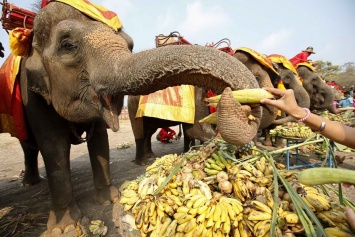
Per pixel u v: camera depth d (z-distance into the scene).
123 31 2.83
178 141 9.72
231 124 1.40
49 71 2.60
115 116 2.44
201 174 1.92
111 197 3.71
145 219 1.66
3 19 2.94
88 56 2.37
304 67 8.16
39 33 2.63
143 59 1.97
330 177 1.24
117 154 7.70
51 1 2.63
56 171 3.05
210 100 1.66
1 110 3.39
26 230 3.22
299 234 1.46
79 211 3.27
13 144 11.02
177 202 1.72
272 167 1.85
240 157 2.07
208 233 1.47
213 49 1.80
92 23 2.51
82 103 2.59
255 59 4.71
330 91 7.90
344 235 1.36
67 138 3.22
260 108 1.60
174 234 1.56
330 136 1.63
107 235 2.97
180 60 1.75
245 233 1.47
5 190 4.84
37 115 3.00
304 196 1.61
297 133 4.86
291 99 1.57
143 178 2.17
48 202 4.05
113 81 2.12
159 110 4.84
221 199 1.65
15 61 3.17
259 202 1.57
